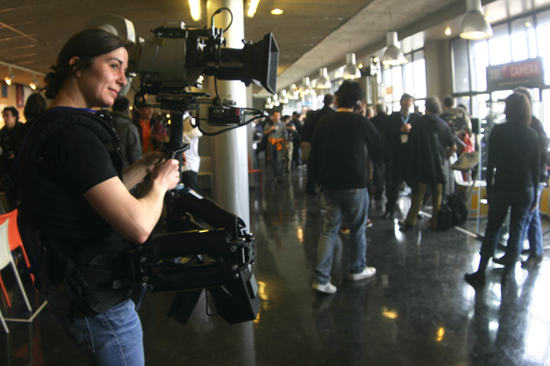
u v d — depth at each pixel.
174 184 1.24
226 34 3.99
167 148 1.37
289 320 2.90
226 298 1.30
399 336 2.64
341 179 3.26
